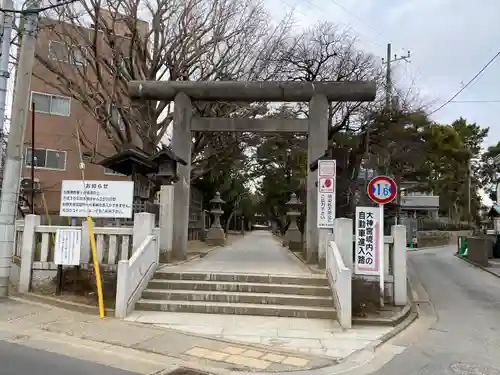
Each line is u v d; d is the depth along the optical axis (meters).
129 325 7.48
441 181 39.44
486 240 17.50
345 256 9.20
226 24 19.11
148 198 13.31
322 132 13.54
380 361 6.12
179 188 13.52
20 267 10.18
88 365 5.48
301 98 13.84
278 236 41.16
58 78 18.11
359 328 7.83
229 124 13.70
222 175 29.09
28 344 6.31
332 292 8.95
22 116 10.03
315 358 6.07
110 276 9.30
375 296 9.12
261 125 13.73
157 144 19.50
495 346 6.97
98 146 23.11
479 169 47.00
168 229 12.28
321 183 11.51
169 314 8.40
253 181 39.97
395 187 9.29
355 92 13.49
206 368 5.52
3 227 9.63
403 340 7.27
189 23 19.09
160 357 5.91
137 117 18.83
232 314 8.54
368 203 15.40
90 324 7.45
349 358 6.14
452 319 8.91
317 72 19.30
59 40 18.86
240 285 9.39
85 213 9.61
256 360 5.89
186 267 11.25
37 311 8.23
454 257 21.00
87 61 18.27
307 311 8.47
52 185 21.92
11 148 9.91
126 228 9.71
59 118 22.55
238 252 18.12
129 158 11.38
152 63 18.62
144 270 9.25
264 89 13.59
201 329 7.41
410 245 29.06
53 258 10.08
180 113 13.69
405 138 22.70
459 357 6.36
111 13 17.47
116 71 17.61
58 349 6.12
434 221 41.12
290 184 31.48
